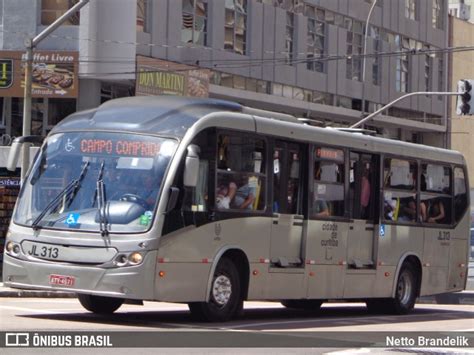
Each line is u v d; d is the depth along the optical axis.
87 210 22.14
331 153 27.70
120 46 52.03
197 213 22.70
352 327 25.48
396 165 30.78
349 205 28.55
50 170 23.02
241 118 24.27
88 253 21.78
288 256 25.94
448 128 88.69
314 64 70.56
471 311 35.38
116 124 23.00
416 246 31.81
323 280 27.30
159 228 21.69
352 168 28.75
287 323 25.52
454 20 90.94
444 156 33.44
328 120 73.88
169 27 56.12
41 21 51.66
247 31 63.25
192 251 22.59
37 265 22.22
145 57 53.41
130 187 22.14
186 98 24.06
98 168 22.55
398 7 81.12
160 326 22.34
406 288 31.62
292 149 26.17
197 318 23.80
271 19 65.25
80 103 52.22
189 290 22.59
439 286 33.22
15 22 51.56
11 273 22.72
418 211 31.94
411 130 86.31
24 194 23.17
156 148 22.39
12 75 51.25
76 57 51.31
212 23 59.81
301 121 28.00
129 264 21.47
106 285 21.53
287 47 67.12
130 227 21.69
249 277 24.44
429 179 32.59
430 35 86.38
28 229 22.56
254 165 24.70
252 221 24.48
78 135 23.14
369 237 29.52
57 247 22.08
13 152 24.30
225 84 61.00
